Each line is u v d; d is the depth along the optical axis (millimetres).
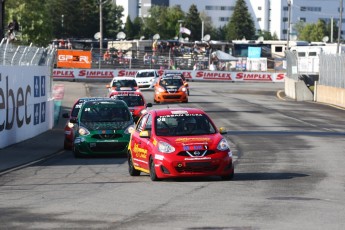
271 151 40375
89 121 40219
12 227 18188
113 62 137250
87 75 129500
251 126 57906
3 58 43812
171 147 27047
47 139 50812
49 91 59969
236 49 192000
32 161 37938
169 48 163750
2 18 51469
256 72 140625
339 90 83625
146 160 28375
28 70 50375
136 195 24000
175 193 24281
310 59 107188
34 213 20484
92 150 39000
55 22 195375
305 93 93375
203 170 26922
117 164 35875
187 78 138000
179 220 18875
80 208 21328
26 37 122500
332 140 47062
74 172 32438
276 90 114938
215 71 139375
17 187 27266
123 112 41031
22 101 48594
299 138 48438
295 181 27344
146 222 18641
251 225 17984
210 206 21250
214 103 83562
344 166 32844
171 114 29031
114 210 20812
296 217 19141
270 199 22594
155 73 110938
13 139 46281
